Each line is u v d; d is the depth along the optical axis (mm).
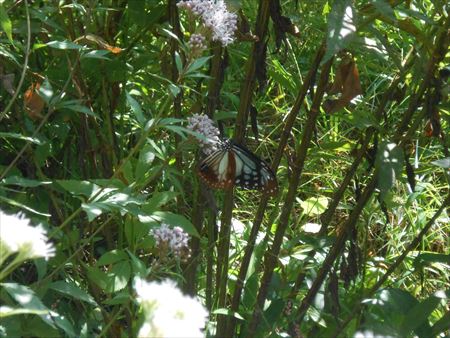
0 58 2908
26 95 2777
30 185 2494
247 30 2807
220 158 2791
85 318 2803
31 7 3051
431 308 2746
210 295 2988
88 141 2986
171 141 3436
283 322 2934
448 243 4176
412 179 2855
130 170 2732
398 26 2676
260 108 4418
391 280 3568
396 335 2672
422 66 2721
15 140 3111
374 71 4508
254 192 4289
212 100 2877
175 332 1635
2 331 2359
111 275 2516
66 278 2811
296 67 4062
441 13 2713
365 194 2859
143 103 3467
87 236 3027
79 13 3070
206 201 2953
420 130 3562
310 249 2992
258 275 3137
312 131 2830
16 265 1812
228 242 2932
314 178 4223
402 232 4051
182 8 2518
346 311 2988
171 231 2422
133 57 3357
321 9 3295
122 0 3131
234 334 3023
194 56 2531
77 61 2664
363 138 3047
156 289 1683
